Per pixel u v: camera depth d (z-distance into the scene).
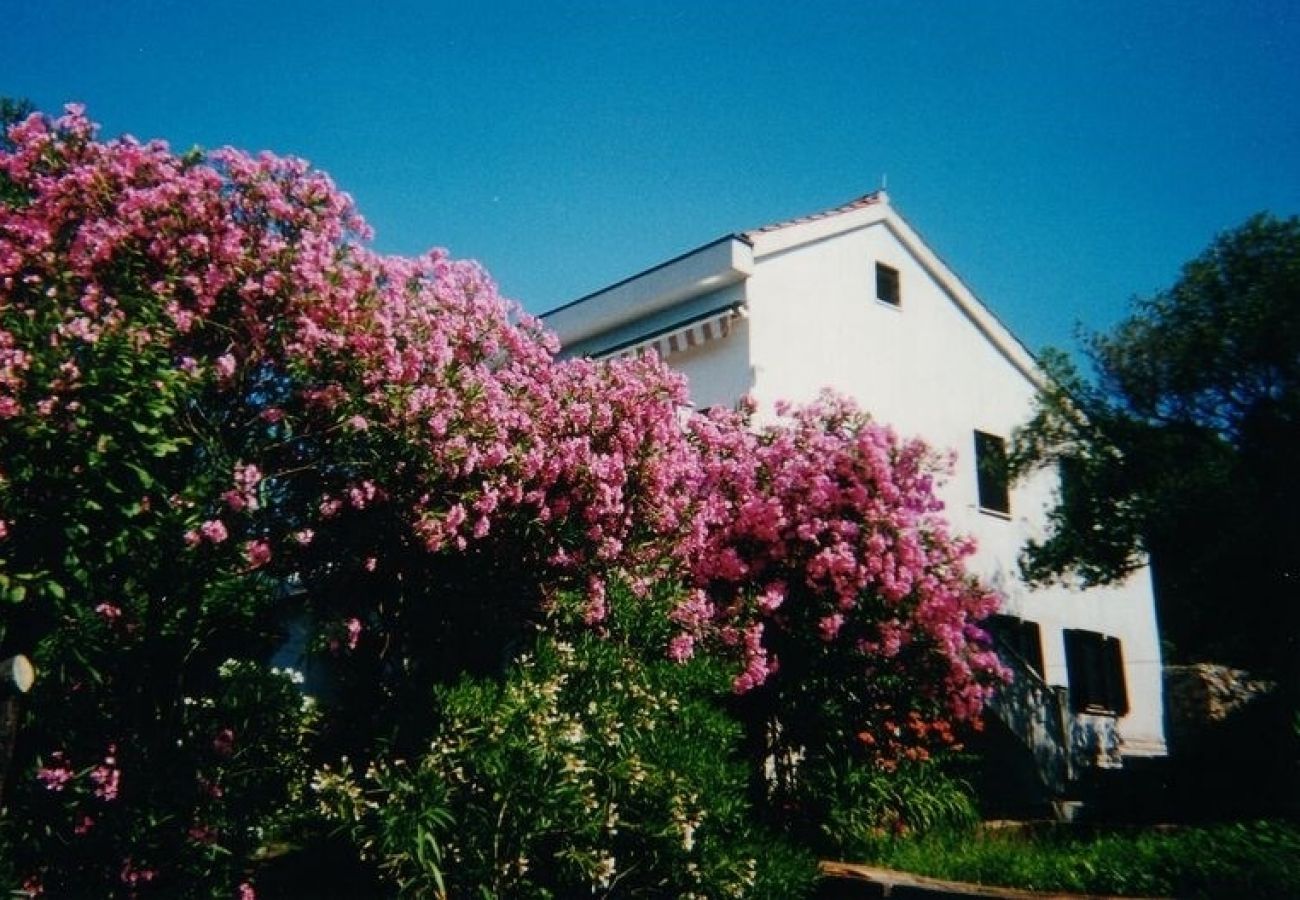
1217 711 18.55
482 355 8.47
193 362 6.28
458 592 8.07
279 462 7.16
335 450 7.00
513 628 8.37
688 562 9.25
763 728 9.56
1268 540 12.38
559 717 5.71
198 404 6.61
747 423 11.33
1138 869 7.30
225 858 6.40
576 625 7.95
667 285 13.97
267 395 7.09
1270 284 12.18
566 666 6.32
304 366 6.78
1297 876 6.63
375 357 7.12
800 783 9.20
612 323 14.88
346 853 7.42
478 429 7.52
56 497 5.04
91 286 6.38
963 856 8.37
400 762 5.90
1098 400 13.86
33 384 5.22
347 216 7.71
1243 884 6.74
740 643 8.98
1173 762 13.48
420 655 8.36
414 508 7.26
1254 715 14.68
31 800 5.87
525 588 8.16
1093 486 13.77
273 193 7.24
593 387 8.87
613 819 5.54
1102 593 17.62
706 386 13.66
